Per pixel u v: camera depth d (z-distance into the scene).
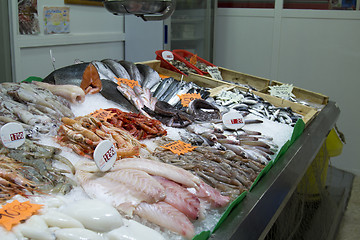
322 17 4.72
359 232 3.14
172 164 1.72
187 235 1.30
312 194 2.68
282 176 1.87
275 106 3.00
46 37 4.21
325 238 2.78
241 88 3.17
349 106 4.85
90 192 1.42
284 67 5.11
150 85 2.83
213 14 5.32
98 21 4.90
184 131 2.18
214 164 1.76
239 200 1.55
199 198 1.50
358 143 4.86
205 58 5.47
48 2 4.15
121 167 1.56
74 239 1.11
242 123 2.27
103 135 1.83
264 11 5.03
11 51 3.91
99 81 2.47
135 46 5.25
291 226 2.21
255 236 1.44
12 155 1.54
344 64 4.76
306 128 2.58
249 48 5.27
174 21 4.89
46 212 1.19
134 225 1.23
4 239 1.06
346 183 4.14
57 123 1.94
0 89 2.08
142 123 2.05
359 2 4.49
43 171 1.46
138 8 1.79
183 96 2.67
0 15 3.74
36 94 2.08
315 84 4.98
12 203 1.21
